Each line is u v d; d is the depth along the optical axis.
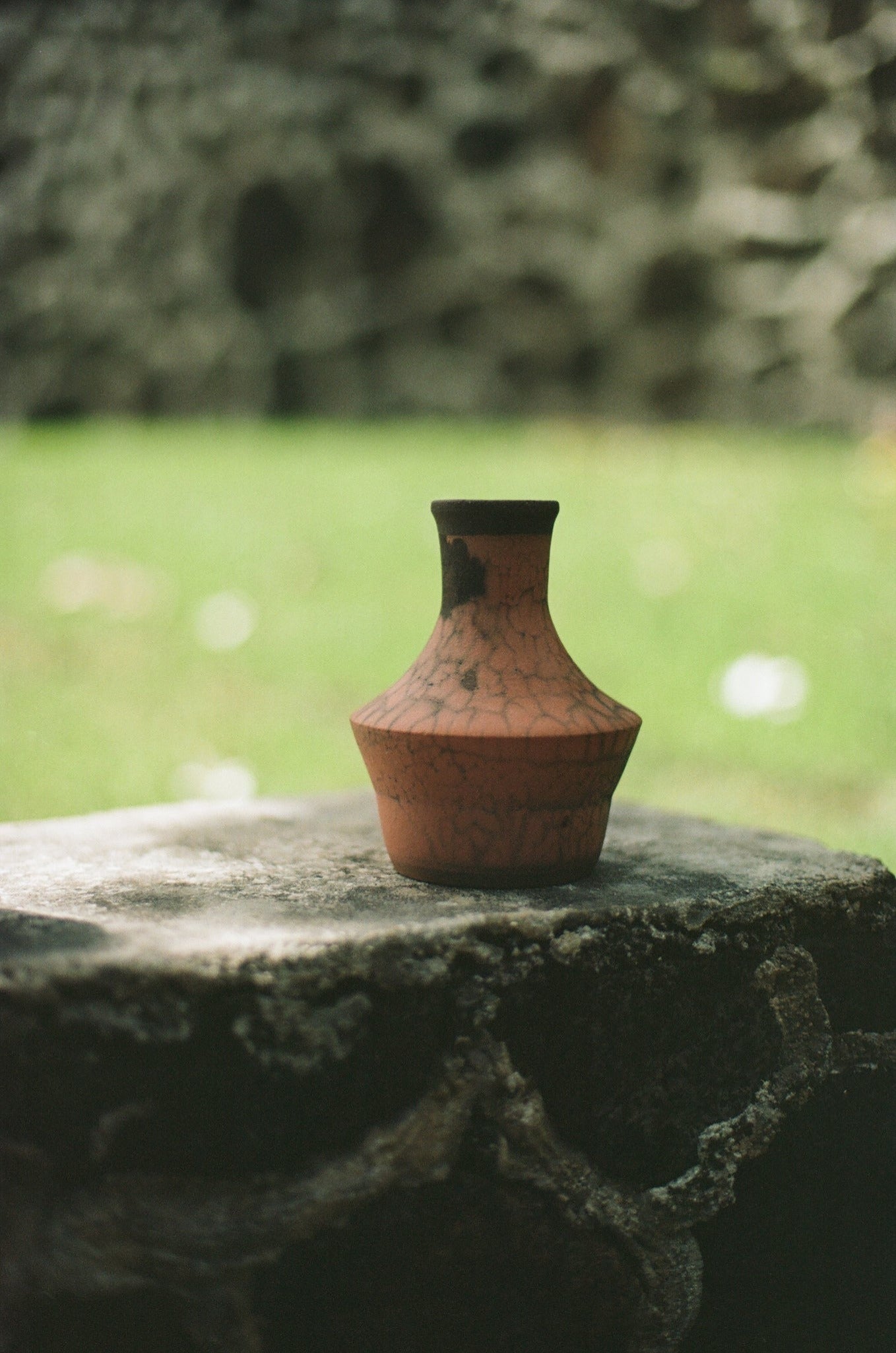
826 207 6.50
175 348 7.24
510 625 1.49
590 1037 1.39
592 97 6.76
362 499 5.21
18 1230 1.23
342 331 7.16
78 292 7.31
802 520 4.70
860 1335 1.60
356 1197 1.28
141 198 7.15
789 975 1.51
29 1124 1.22
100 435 6.86
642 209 6.79
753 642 3.80
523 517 1.47
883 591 4.02
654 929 1.42
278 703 3.63
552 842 1.46
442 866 1.47
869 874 1.59
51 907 1.37
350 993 1.28
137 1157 1.23
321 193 7.00
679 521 4.82
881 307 6.44
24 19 7.25
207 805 1.89
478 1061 1.33
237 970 1.24
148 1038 1.21
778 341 6.68
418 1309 1.33
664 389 6.95
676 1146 1.45
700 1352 1.48
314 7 6.89
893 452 5.38
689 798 2.94
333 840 1.69
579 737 1.41
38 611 4.41
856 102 6.32
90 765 3.14
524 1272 1.37
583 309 6.97
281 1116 1.25
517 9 6.76
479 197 6.98
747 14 6.42
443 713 1.43
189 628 4.23
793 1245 1.54
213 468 5.79
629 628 3.96
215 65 6.98
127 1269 1.23
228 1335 1.24
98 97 7.17
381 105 6.95
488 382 7.14
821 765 3.10
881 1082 1.59
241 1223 1.24
